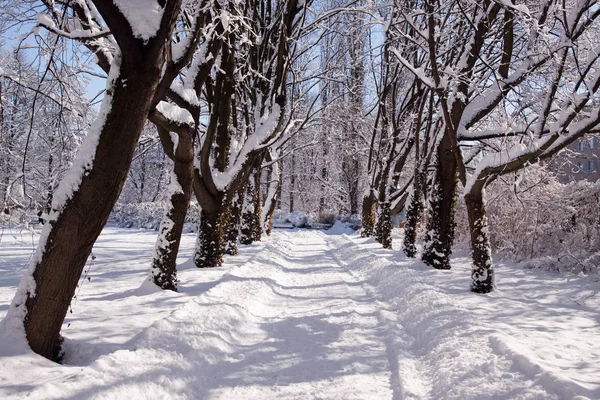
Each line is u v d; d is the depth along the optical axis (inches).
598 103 346.0
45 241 178.7
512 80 369.7
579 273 427.5
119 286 356.8
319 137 991.0
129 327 229.9
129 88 176.9
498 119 380.2
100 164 176.7
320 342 232.1
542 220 546.6
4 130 286.2
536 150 329.1
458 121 417.1
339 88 979.3
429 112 522.3
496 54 458.0
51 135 283.4
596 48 323.0
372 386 175.9
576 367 174.9
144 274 424.8
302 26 578.6
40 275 177.3
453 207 485.7
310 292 369.4
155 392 155.6
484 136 399.9
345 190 1599.4
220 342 215.5
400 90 898.7
